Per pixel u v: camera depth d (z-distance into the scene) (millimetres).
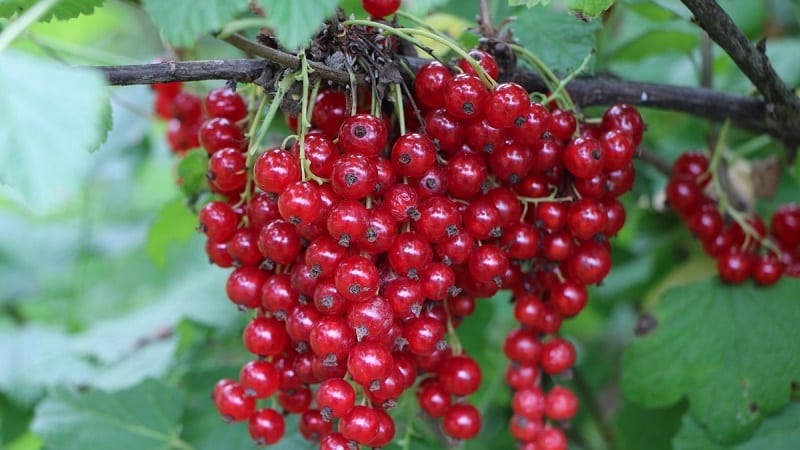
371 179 386
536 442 445
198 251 682
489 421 614
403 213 391
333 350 392
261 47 392
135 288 741
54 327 620
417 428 484
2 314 653
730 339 478
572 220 418
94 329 576
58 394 499
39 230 698
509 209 413
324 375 404
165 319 555
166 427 496
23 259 675
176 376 527
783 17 638
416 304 396
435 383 434
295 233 402
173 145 511
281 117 507
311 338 394
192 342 544
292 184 388
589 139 413
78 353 554
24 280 666
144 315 575
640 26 583
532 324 439
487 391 541
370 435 398
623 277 590
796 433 469
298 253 406
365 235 388
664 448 553
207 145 429
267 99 418
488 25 440
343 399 396
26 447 623
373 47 404
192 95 499
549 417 447
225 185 418
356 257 389
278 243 400
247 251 415
